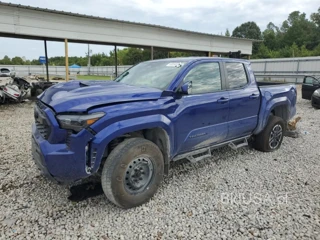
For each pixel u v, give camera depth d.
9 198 2.89
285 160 4.16
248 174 3.61
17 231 2.31
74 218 2.53
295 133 5.54
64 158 2.33
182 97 3.08
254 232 2.33
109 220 2.51
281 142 4.85
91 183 3.23
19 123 6.91
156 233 2.32
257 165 3.94
